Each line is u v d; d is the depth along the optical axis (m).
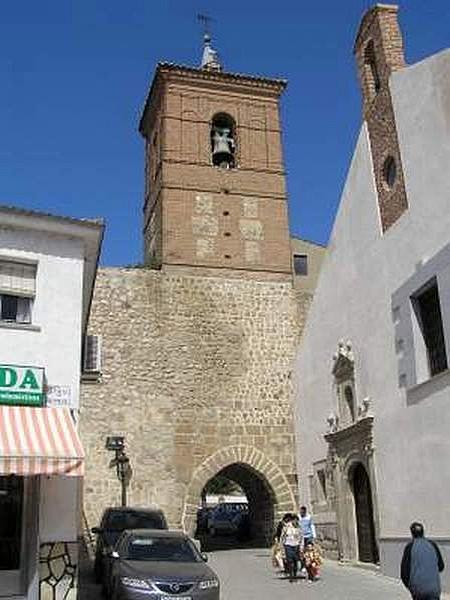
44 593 12.38
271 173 31.77
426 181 18.00
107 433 25.48
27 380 13.20
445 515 15.97
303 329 27.75
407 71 19.53
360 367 21.31
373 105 21.75
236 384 27.56
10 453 11.35
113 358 26.45
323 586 17.03
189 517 25.45
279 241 30.50
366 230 21.52
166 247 29.03
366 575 18.88
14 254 14.04
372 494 19.78
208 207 30.38
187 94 32.31
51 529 12.70
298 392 27.16
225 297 28.80
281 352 28.48
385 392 19.48
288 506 26.42
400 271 19.08
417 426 17.53
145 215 34.62
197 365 27.41
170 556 13.85
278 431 27.34
